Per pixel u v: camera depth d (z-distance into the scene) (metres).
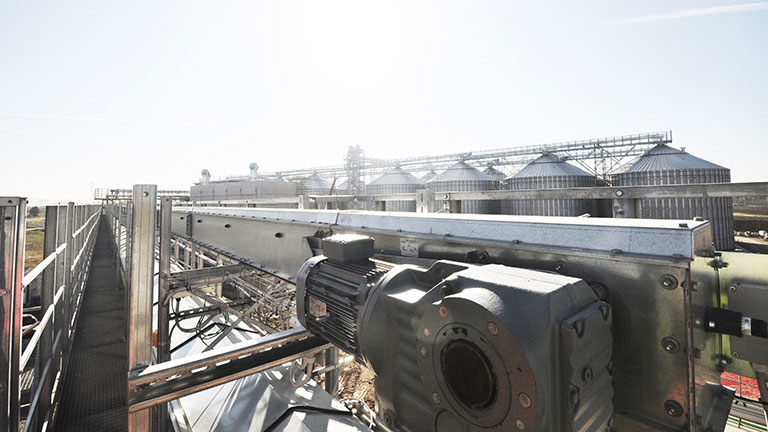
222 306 5.74
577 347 1.22
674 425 1.55
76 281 7.51
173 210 9.73
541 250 2.01
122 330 7.37
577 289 1.39
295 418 4.06
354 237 2.56
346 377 9.29
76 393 5.05
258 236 5.16
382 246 3.19
